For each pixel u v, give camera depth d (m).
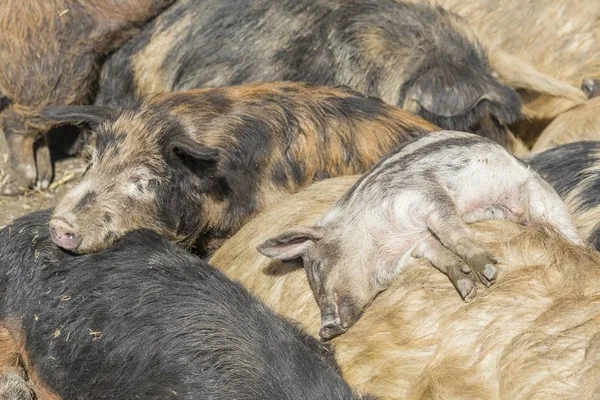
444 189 8.86
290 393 7.90
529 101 13.91
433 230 8.60
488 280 8.25
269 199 11.15
